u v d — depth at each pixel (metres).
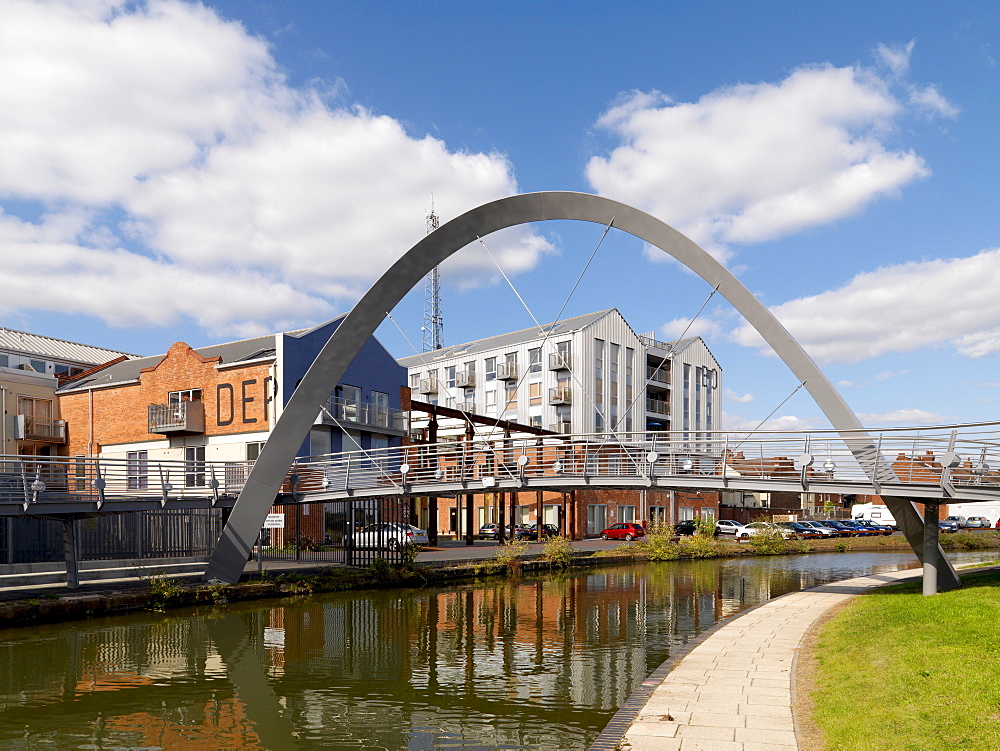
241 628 17.75
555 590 25.55
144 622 18.23
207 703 11.62
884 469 19.61
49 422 38.47
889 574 27.47
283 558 28.41
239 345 38.16
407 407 40.03
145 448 35.88
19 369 40.34
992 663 9.59
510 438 23.86
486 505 53.00
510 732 10.21
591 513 49.84
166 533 23.77
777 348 22.89
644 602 22.58
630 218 24.47
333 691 12.27
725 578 29.45
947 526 56.62
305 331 35.84
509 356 58.50
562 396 53.84
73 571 19.81
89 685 12.60
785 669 11.54
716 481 21.03
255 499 22.95
